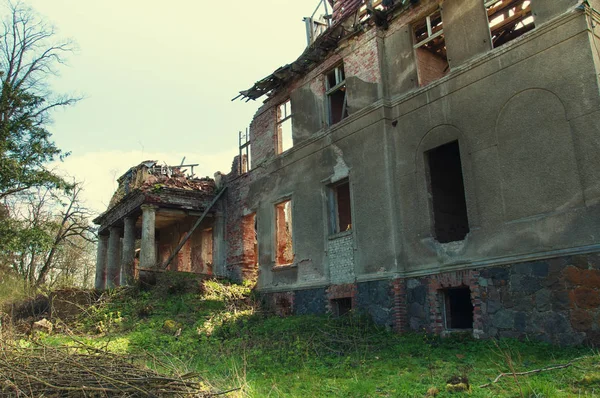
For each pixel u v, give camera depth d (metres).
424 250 11.66
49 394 5.70
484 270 10.27
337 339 11.03
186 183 20.91
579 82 9.12
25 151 22.16
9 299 16.45
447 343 10.27
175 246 25.42
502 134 10.32
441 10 12.09
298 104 16.59
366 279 12.73
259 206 18.20
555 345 8.76
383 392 7.11
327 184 14.71
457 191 13.62
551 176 9.34
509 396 6.23
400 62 13.10
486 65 10.84
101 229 25.77
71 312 15.69
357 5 15.38
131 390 5.79
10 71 24.00
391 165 12.68
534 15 10.09
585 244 8.66
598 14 9.55
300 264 15.40
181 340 12.23
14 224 21.75
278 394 7.20
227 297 16.80
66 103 23.84
